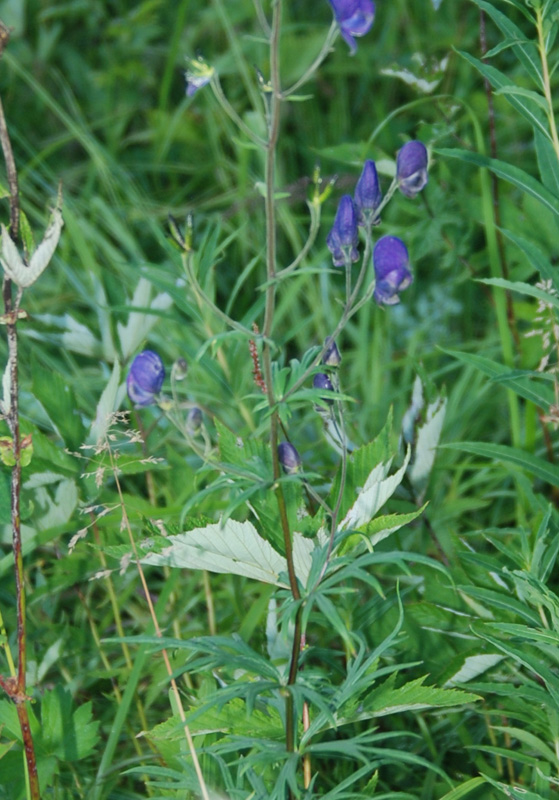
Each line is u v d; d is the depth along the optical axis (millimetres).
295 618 1139
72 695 1299
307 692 1121
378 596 1305
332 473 1467
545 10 1284
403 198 1549
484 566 1250
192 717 1122
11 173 1123
